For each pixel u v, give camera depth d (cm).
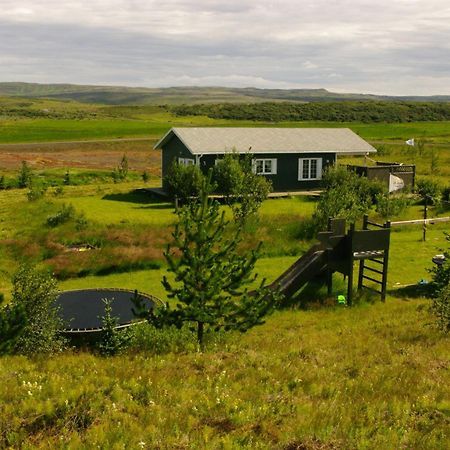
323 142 4384
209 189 1398
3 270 2419
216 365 1204
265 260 2652
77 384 1016
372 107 19375
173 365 1195
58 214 2969
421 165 6412
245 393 1009
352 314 1883
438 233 3228
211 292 1364
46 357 1314
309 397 1020
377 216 3366
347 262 2038
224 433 835
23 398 941
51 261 2469
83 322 1631
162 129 12512
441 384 1127
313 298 2066
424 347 1429
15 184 5178
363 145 4475
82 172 5984
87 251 2572
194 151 3828
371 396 1033
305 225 2919
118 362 1222
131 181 5653
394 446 812
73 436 798
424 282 2231
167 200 3906
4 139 9775
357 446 801
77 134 10956
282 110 19638
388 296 2127
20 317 1302
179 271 1375
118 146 9169
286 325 1755
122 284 2302
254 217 2925
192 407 927
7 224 3070
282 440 816
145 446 787
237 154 3750
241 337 1550
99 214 3266
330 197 2950
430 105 19700
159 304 1811
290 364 1230
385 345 1458
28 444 777
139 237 2762
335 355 1355
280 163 4178
